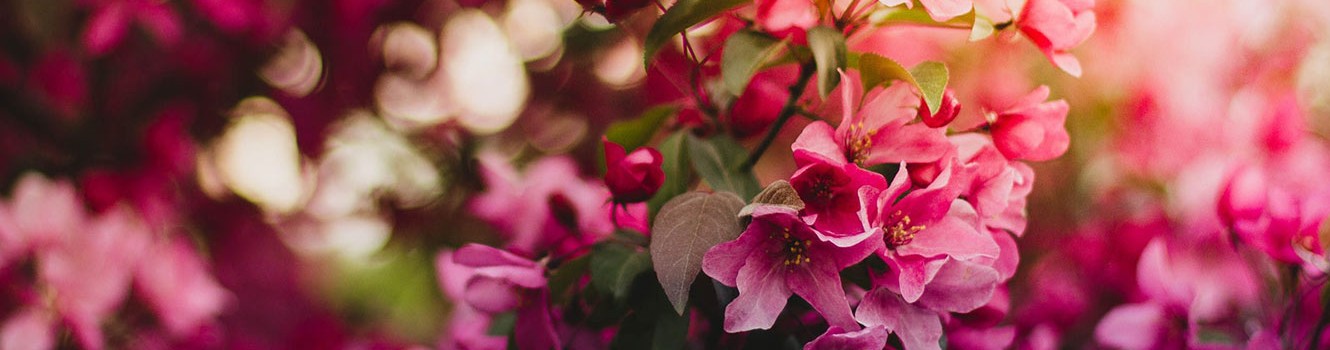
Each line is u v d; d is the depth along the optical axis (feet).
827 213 1.30
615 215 1.44
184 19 2.60
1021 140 1.36
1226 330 1.79
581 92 2.91
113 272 1.88
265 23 2.56
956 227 1.30
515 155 2.95
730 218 1.30
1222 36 2.39
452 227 2.88
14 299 1.82
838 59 1.32
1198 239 1.92
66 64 2.36
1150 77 2.39
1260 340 1.63
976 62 2.43
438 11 2.87
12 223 1.84
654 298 1.36
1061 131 1.36
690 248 1.28
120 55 2.51
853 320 1.28
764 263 1.29
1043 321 1.95
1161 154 2.37
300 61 2.82
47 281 1.85
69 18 2.40
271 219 2.98
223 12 2.40
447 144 2.95
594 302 1.43
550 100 2.95
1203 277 1.88
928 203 1.30
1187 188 2.06
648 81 2.47
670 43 1.65
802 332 1.38
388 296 2.95
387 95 2.92
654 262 1.27
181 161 2.44
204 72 2.64
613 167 1.37
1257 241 1.59
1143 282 1.75
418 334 2.88
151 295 1.96
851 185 1.29
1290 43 2.40
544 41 2.92
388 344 2.75
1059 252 2.27
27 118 2.37
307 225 3.02
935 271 1.28
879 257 1.31
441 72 2.93
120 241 1.90
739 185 1.42
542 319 1.39
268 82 2.80
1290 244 1.56
